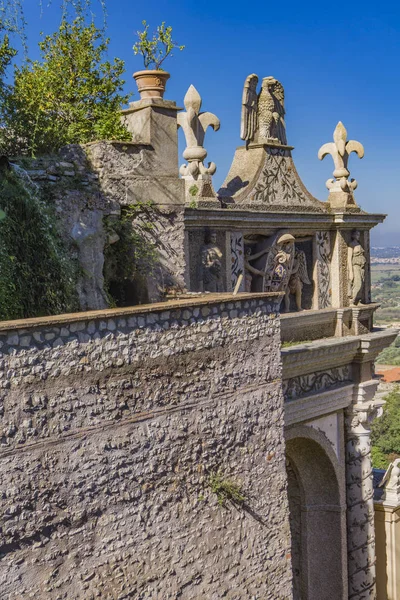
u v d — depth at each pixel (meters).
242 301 14.23
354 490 22.06
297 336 20.47
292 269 20.66
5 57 16.69
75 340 11.38
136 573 12.29
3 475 10.55
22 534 10.77
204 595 13.47
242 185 19.75
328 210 21.52
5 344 10.55
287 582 15.17
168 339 12.81
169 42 16.03
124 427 12.10
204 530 13.48
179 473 13.03
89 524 11.60
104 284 15.01
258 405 14.59
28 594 10.83
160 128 15.91
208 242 18.05
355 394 21.77
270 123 20.14
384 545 23.16
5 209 13.20
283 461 15.12
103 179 15.16
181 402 13.07
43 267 13.45
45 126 16.78
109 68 21.97
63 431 11.23
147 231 15.81
